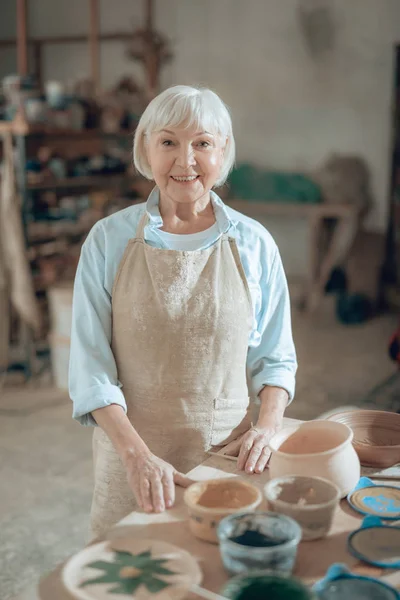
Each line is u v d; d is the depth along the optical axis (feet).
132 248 5.63
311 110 23.44
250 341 5.95
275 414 5.60
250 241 5.85
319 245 22.57
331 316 21.08
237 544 3.57
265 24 23.54
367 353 17.92
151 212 5.74
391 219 22.21
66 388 15.51
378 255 21.93
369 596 3.44
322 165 23.27
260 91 24.02
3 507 10.62
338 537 4.06
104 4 25.29
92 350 5.55
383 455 4.91
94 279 5.67
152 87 21.53
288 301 6.11
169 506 4.49
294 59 23.38
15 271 14.94
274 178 22.88
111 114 17.56
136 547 3.92
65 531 9.96
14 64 26.99
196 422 5.67
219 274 5.65
